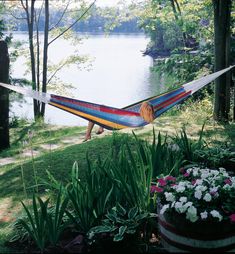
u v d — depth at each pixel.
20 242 3.51
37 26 15.31
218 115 8.50
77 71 37.34
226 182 3.19
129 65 41.44
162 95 4.40
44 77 14.98
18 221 3.72
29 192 4.95
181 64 12.38
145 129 7.91
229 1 8.09
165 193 3.03
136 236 3.33
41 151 7.96
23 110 18.42
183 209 2.82
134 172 3.65
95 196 3.41
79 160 6.06
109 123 4.18
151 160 3.96
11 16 14.91
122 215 3.40
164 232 2.99
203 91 10.93
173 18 12.75
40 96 3.98
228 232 2.82
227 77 8.38
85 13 15.27
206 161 4.70
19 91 3.96
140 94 24.94
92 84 29.61
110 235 3.22
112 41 83.56
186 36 13.86
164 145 4.23
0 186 5.29
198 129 7.78
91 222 3.41
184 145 4.84
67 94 16.36
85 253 3.07
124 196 3.56
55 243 3.24
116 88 27.48
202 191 3.04
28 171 5.78
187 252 2.84
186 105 10.54
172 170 3.97
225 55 8.29
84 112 4.08
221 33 8.19
